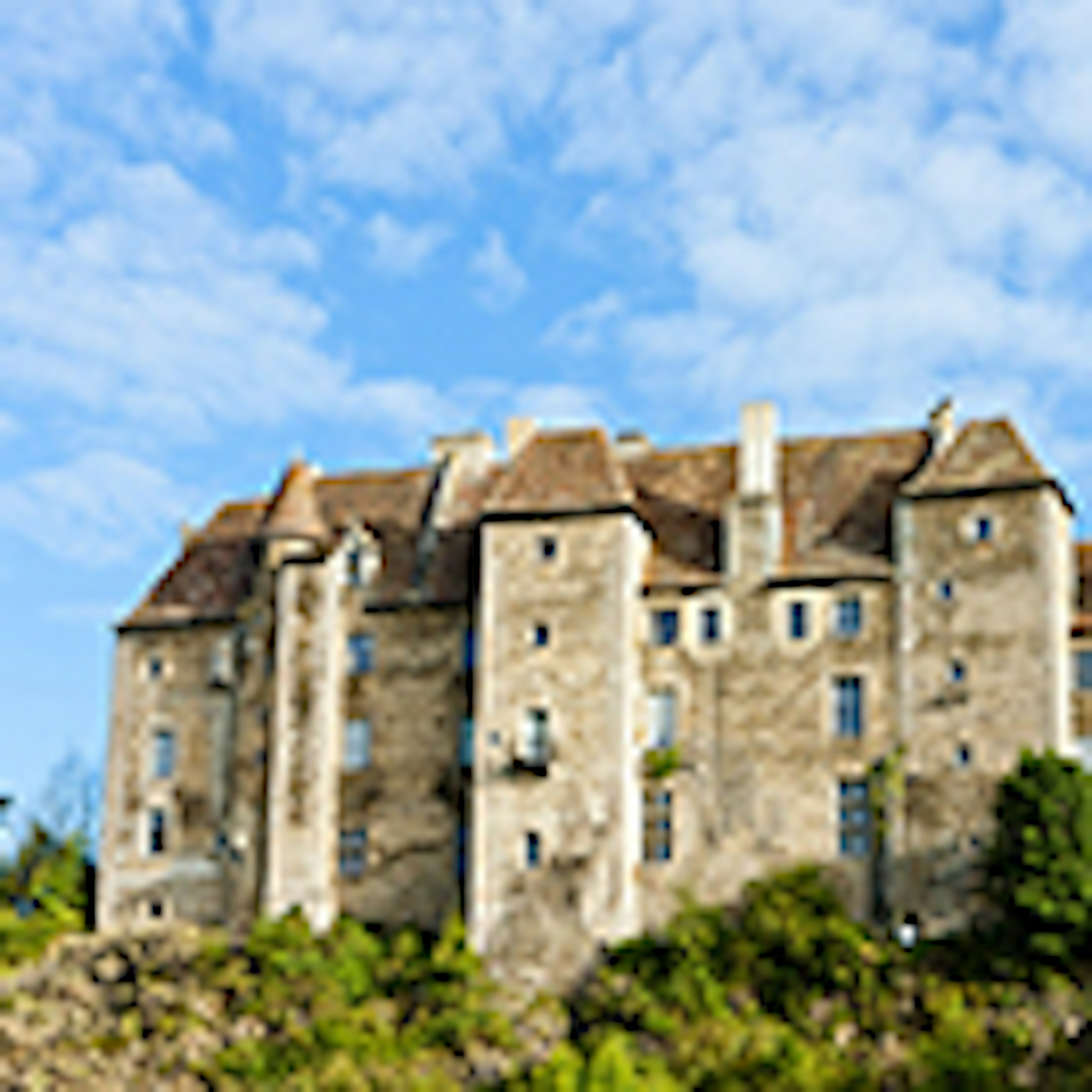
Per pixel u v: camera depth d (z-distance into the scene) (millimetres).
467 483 83625
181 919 79500
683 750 75312
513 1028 70250
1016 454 75250
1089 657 73938
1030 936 68375
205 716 81750
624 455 83125
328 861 77375
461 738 77562
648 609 76938
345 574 80688
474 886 73875
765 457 78250
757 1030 67688
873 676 74438
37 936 78625
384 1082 68250
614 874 72875
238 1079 70000
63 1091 71562
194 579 84938
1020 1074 65500
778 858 73625
